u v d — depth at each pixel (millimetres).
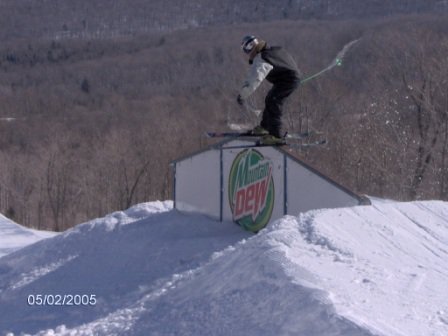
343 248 7020
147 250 11133
